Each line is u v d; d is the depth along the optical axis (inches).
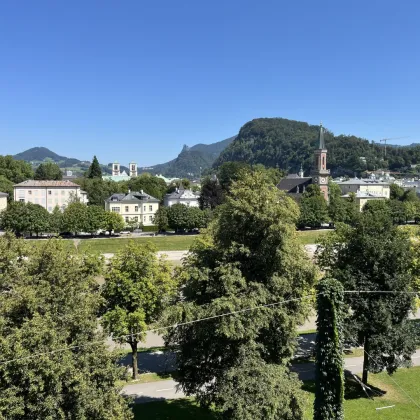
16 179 6673.2
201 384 978.1
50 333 681.0
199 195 5905.5
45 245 869.8
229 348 922.7
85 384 693.9
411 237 1747.0
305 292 1148.5
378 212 1384.1
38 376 648.4
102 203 6195.9
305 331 1787.6
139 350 1589.6
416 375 1397.6
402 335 1202.0
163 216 4626.0
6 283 834.8
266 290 908.0
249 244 951.6
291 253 951.6
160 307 1286.9
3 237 949.2
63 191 5467.5
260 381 847.1
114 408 757.3
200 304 956.0
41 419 668.7
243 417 816.3
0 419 629.3
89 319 810.8
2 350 661.3
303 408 869.8
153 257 1347.2
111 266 1291.8
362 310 1224.2
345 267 1294.3
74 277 852.6
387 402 1208.8
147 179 7352.4
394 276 1227.9
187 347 965.2
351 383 1336.1
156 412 1117.1
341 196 6929.1
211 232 1131.9
